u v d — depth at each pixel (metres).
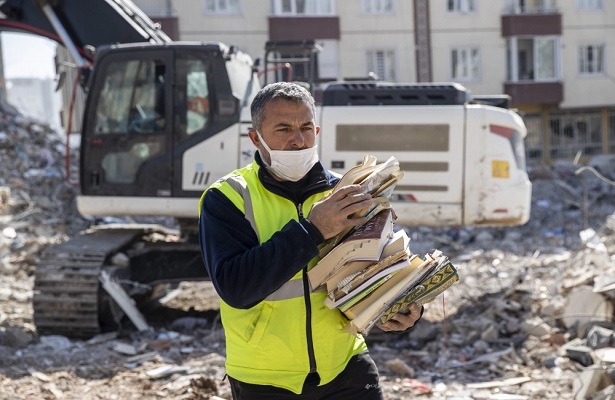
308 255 2.90
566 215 19.16
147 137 8.33
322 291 3.11
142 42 9.65
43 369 6.92
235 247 3.00
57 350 7.50
